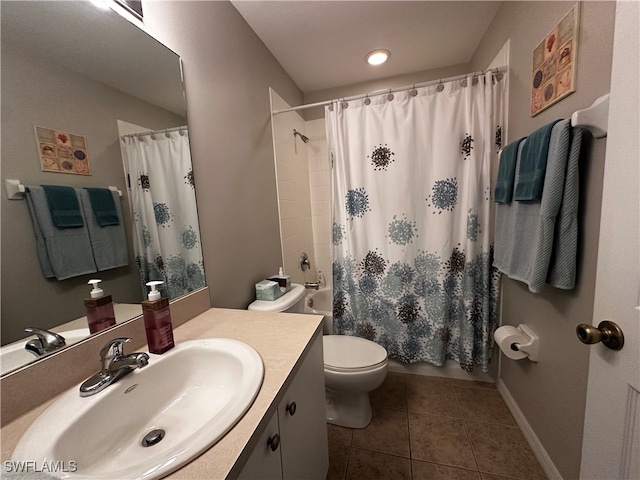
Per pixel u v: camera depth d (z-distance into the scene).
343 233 1.76
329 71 2.03
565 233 0.88
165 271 0.93
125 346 0.76
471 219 1.51
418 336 1.76
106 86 0.75
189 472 0.40
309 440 0.86
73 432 0.50
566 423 1.00
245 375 0.62
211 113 1.17
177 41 0.99
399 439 1.34
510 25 1.33
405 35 1.63
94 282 0.71
